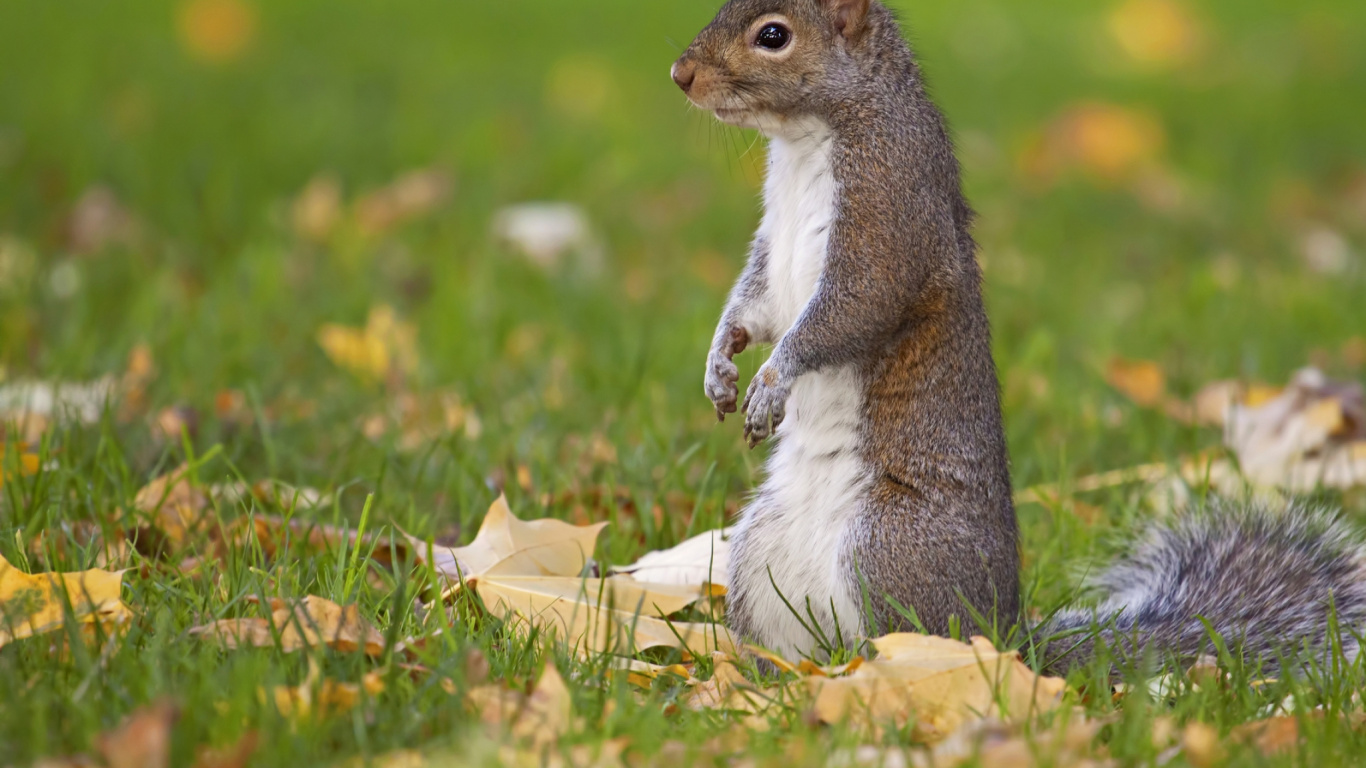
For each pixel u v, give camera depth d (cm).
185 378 1020
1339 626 663
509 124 2031
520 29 2827
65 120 1903
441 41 2664
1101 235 1703
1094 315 1348
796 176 711
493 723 505
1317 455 917
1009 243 1630
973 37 2927
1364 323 1293
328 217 1565
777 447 711
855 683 543
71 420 880
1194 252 1648
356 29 2747
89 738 470
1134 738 508
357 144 1889
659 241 1611
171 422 912
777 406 657
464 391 1030
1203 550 739
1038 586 757
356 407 1002
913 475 668
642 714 519
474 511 812
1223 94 2475
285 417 959
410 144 1909
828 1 696
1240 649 610
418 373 1090
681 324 1202
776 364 662
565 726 507
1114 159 2039
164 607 590
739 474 886
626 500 849
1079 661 657
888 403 677
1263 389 1025
